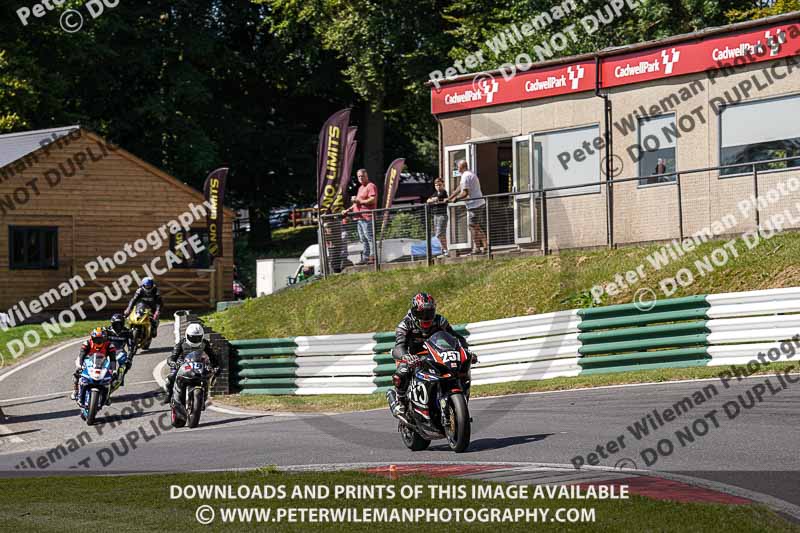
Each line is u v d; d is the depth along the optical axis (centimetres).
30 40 10206
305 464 2534
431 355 2569
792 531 1524
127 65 11156
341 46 9531
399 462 2458
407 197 12238
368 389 4228
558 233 5019
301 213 13312
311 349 4462
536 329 3944
